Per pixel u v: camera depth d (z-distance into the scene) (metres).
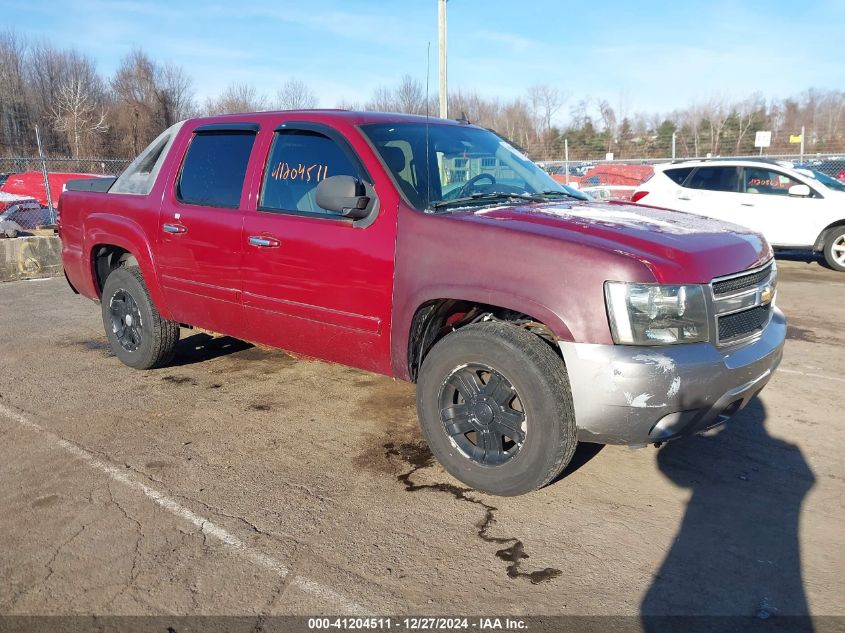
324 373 5.35
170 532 3.11
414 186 3.69
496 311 3.62
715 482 3.57
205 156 4.63
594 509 3.31
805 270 10.48
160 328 5.13
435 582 2.76
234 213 4.30
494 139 4.68
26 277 10.41
